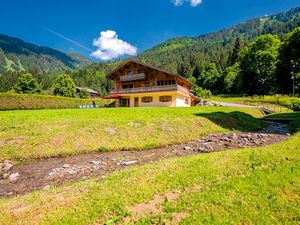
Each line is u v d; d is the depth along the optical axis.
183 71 189.12
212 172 10.13
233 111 38.28
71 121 22.28
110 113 28.78
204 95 102.50
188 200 8.05
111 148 18.23
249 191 8.59
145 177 9.81
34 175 13.01
